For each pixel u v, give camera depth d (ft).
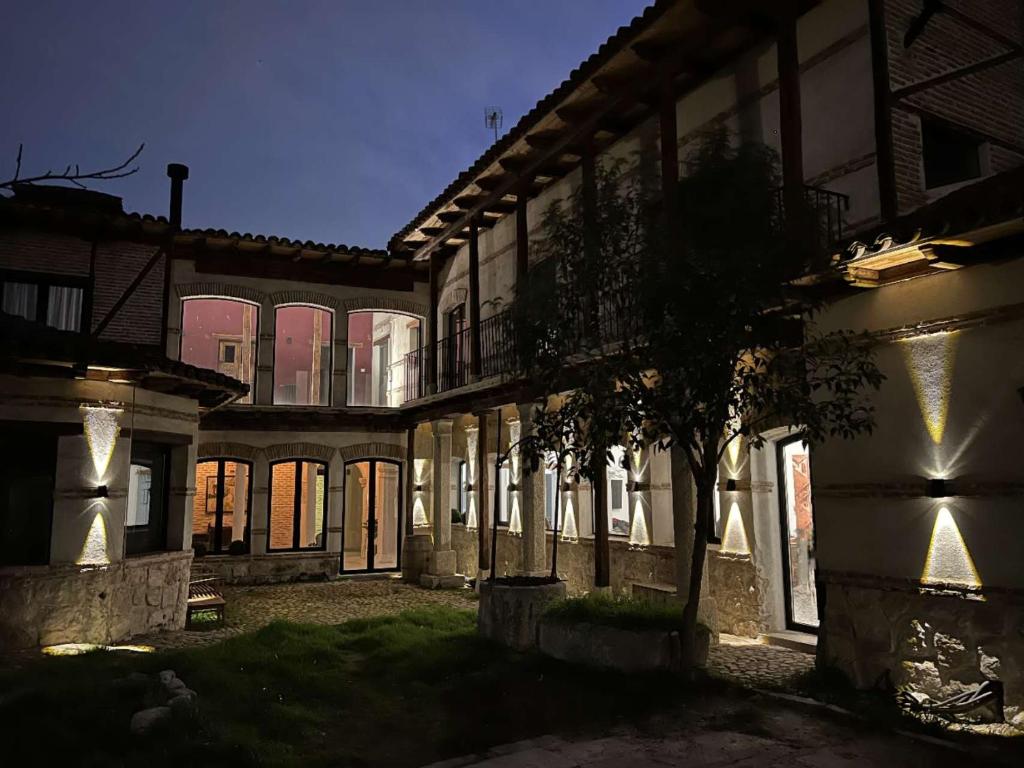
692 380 20.48
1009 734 18.66
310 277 59.98
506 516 51.39
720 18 30.09
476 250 50.06
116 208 46.68
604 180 28.19
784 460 31.40
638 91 34.71
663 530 36.83
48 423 31.14
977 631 20.03
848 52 27.96
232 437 56.95
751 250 21.57
